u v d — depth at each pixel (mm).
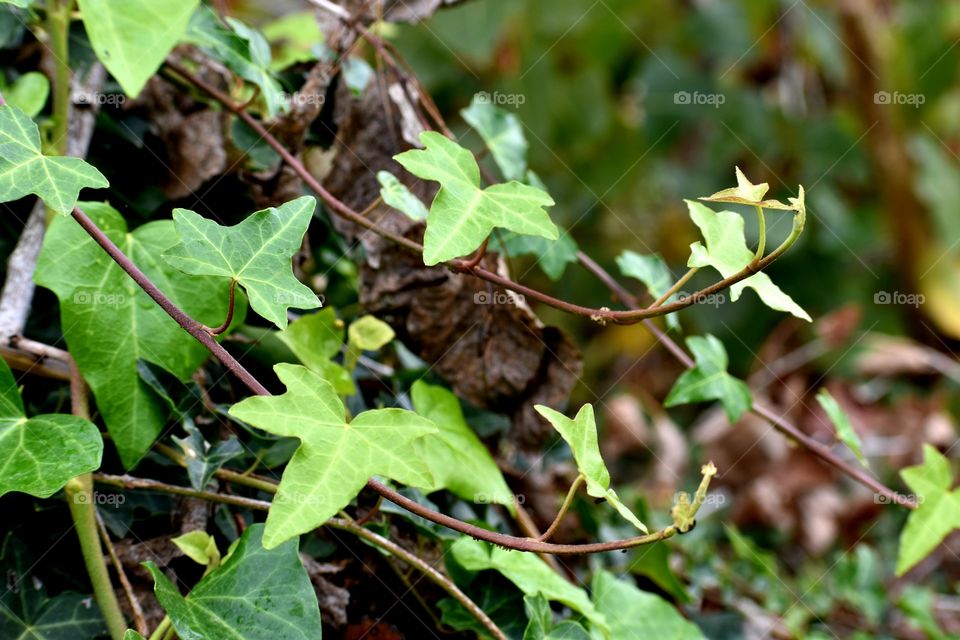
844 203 1939
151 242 780
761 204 704
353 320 895
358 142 858
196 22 818
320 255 896
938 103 2018
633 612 833
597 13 1723
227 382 814
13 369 778
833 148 1837
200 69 857
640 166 1830
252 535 744
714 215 758
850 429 870
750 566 1057
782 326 1757
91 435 731
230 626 726
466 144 1344
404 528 816
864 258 1890
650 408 1484
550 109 1692
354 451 711
